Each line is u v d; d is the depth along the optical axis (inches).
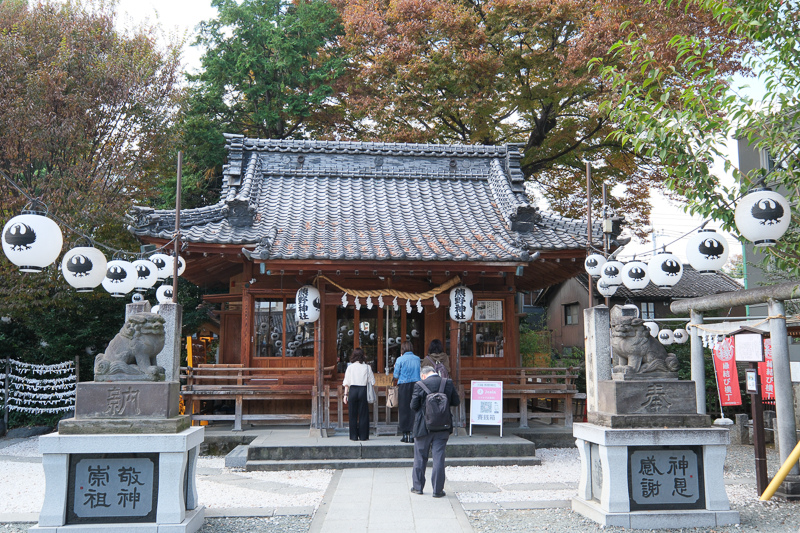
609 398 257.0
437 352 401.4
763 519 257.1
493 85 785.6
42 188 543.8
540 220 537.0
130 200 612.1
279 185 579.8
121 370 227.1
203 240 450.3
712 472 248.4
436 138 858.1
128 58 601.0
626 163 871.1
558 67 781.3
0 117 513.7
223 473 361.1
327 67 845.8
